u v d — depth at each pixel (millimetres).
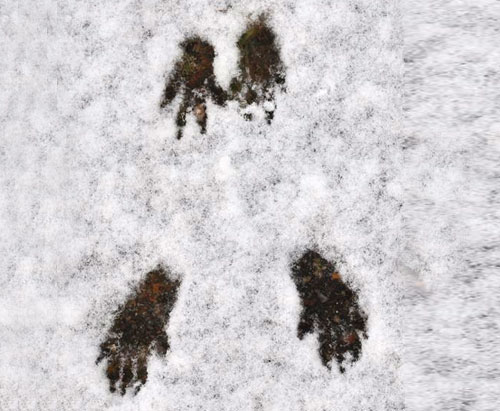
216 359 390
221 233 394
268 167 394
